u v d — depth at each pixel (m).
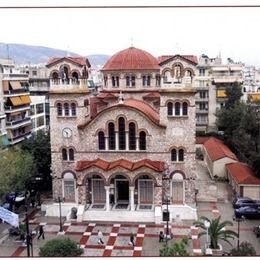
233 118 70.50
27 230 37.09
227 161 58.88
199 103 80.88
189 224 42.72
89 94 49.34
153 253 36.06
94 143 46.41
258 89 91.31
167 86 44.94
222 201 49.91
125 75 54.34
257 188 49.31
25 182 47.69
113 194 47.06
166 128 45.41
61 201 46.88
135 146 46.06
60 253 31.56
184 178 45.72
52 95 46.38
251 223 42.62
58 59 45.97
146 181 46.06
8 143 58.44
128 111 45.47
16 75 72.06
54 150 46.91
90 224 43.41
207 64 82.38
